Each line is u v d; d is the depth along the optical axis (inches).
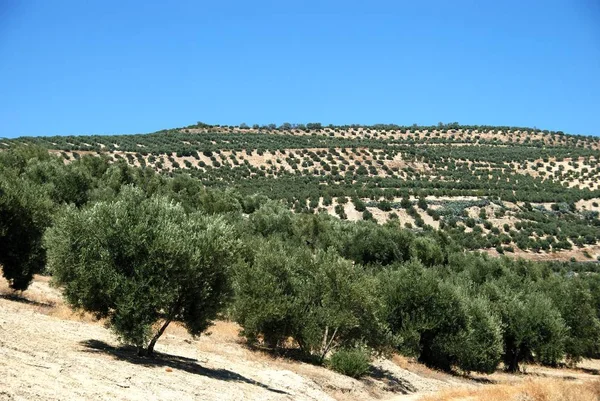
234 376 669.3
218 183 4146.2
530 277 2079.2
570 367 1815.9
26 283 941.2
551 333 1566.2
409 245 1946.4
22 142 4094.5
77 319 800.3
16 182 987.9
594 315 1791.3
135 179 2245.3
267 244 1231.5
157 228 604.7
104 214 597.6
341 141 6289.4
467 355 1266.0
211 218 669.9
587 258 3078.2
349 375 924.0
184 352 757.3
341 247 1849.2
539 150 5925.2
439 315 1257.4
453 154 5546.3
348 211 3523.6
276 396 614.5
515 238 3250.5
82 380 440.8
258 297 958.4
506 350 1592.0
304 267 1071.0
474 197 3850.9
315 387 763.4
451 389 958.4
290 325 973.2
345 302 991.0
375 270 1707.7
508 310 1577.3
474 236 3238.2
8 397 340.2
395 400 834.8
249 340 971.3
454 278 1827.0
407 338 1229.1
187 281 608.4
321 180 4505.4
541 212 3759.8
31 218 931.3
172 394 481.4
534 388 865.5
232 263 661.9
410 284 1274.6
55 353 519.8
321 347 977.5
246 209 2529.5
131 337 581.9
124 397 427.8
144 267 586.9
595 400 826.2
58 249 592.1
